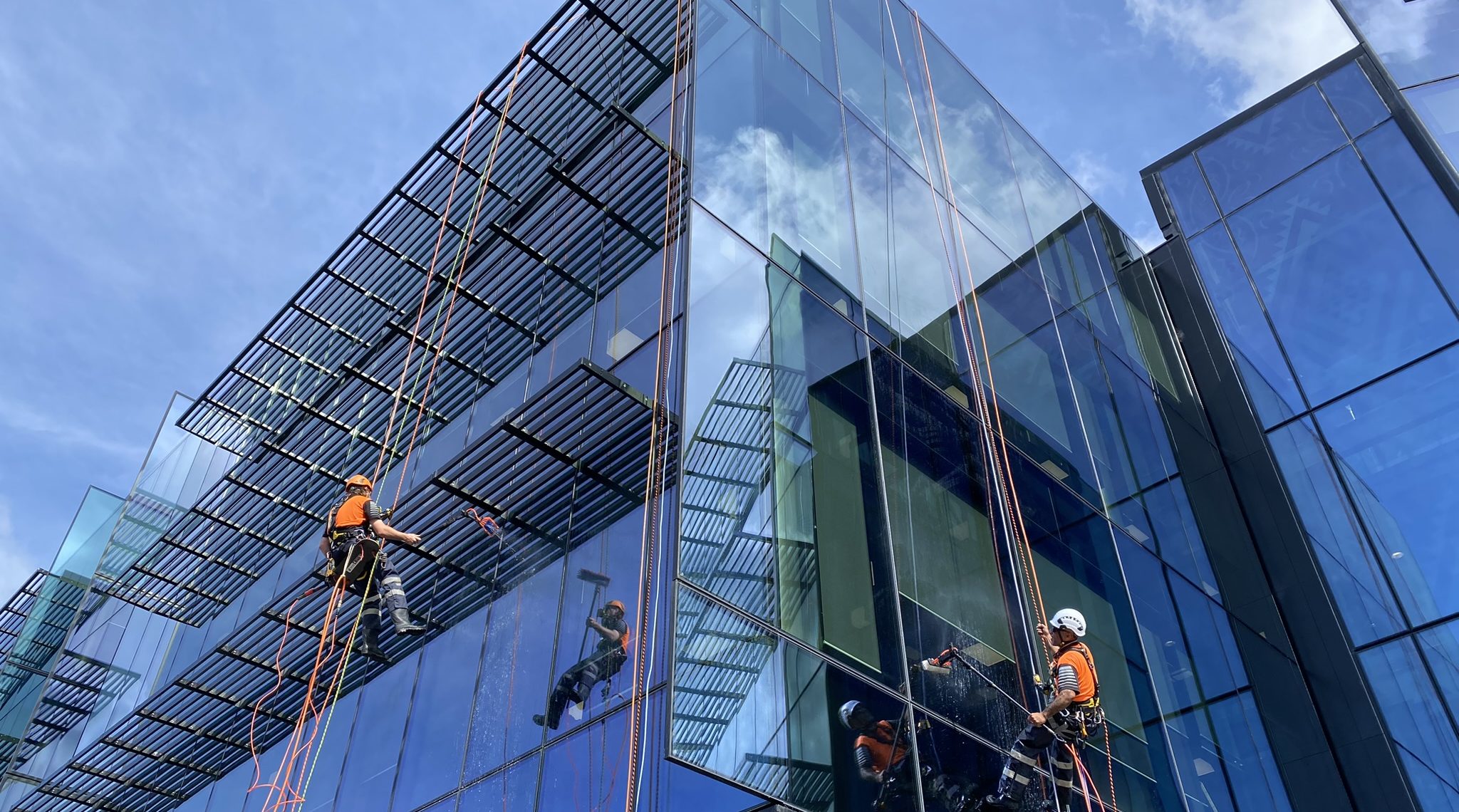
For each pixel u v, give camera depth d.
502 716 12.97
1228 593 19.70
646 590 11.83
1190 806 15.31
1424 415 20.09
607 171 16.72
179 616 23.31
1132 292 24.89
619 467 13.31
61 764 22.69
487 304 18.36
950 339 17.91
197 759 17.84
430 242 20.89
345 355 21.97
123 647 24.38
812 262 15.93
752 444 13.03
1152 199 26.48
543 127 19.50
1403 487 19.75
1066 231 23.97
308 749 15.96
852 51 20.31
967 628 14.16
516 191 19.22
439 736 13.73
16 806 20.77
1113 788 14.45
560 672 12.52
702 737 10.33
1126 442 20.59
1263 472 21.69
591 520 13.28
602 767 11.27
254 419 23.56
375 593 13.50
